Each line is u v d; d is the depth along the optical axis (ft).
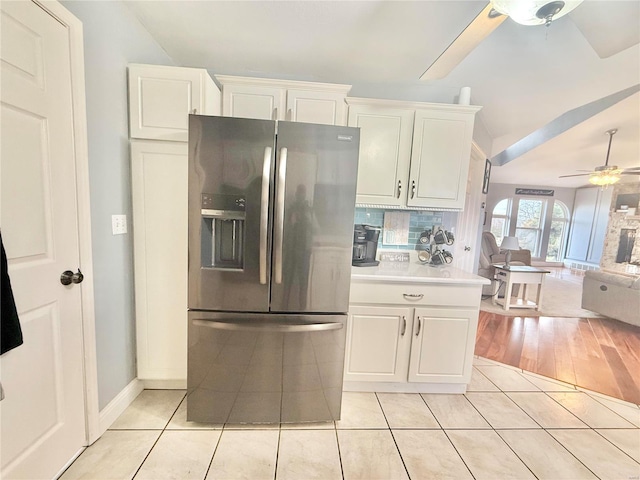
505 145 12.09
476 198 10.48
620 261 21.16
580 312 13.15
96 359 4.92
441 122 7.10
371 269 6.98
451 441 5.32
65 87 4.10
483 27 4.61
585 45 6.48
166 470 4.49
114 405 5.42
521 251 18.42
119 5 5.21
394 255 8.25
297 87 6.57
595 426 5.86
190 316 5.12
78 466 4.47
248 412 5.38
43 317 3.92
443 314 6.40
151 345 6.09
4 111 3.31
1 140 3.29
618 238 21.36
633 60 6.91
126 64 5.47
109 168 5.12
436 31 5.79
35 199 3.74
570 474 4.72
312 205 5.08
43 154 3.83
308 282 5.20
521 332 10.64
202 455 4.78
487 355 8.83
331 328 5.28
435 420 5.86
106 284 5.15
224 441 5.08
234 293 5.12
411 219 8.36
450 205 7.32
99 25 4.76
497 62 7.13
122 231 5.53
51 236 4.00
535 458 5.01
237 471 4.53
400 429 5.57
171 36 6.27
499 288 14.79
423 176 7.20
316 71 7.61
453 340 6.48
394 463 4.80
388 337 6.41
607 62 7.04
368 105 6.98
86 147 4.48
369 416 5.90
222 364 5.23
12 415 3.56
